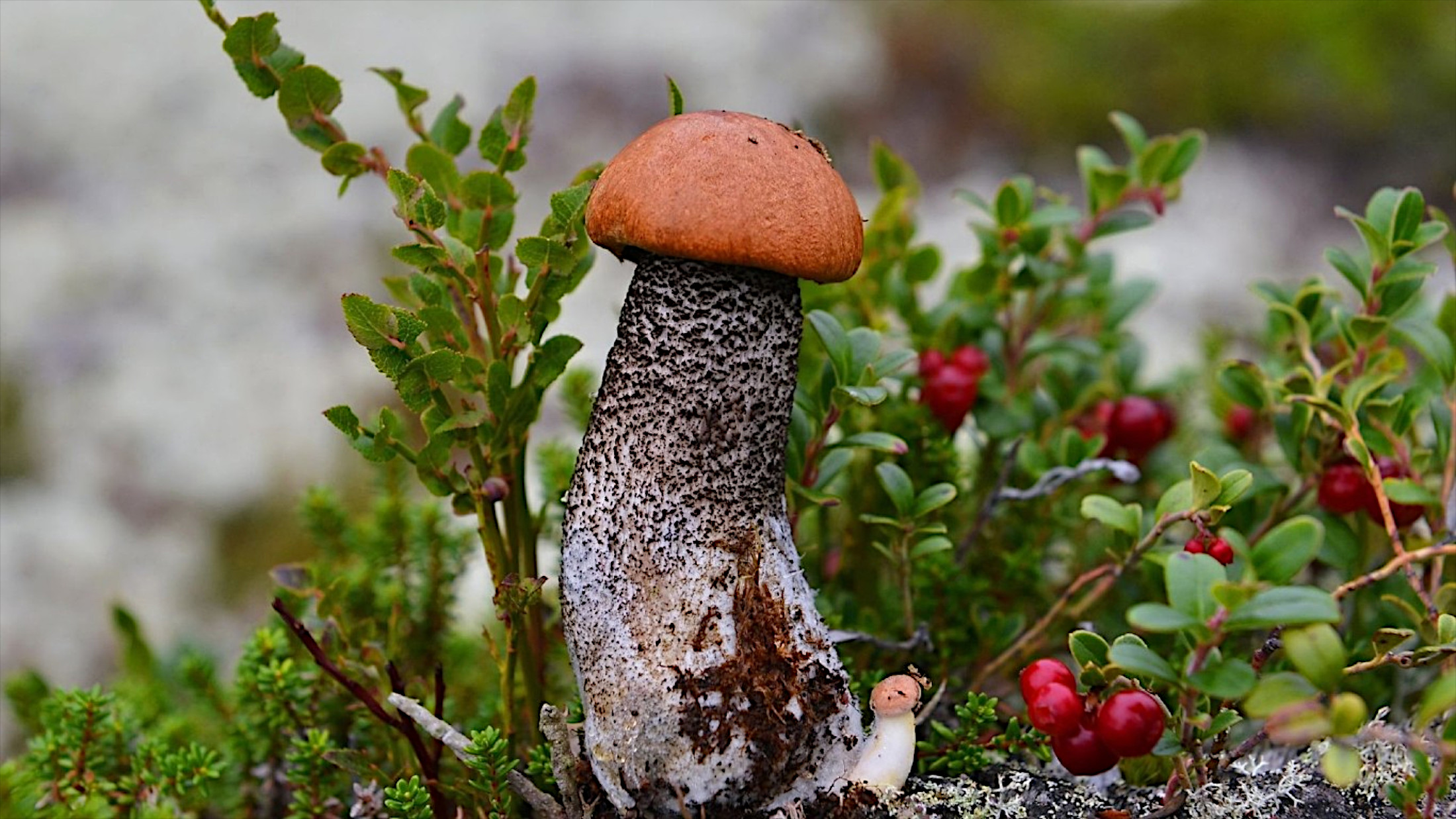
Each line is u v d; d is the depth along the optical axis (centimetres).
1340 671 45
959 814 50
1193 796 49
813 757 49
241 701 55
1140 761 50
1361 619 54
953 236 119
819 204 48
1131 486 59
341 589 54
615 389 49
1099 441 56
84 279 117
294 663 55
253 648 55
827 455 53
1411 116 137
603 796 49
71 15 146
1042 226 57
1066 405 59
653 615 49
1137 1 150
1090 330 61
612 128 131
